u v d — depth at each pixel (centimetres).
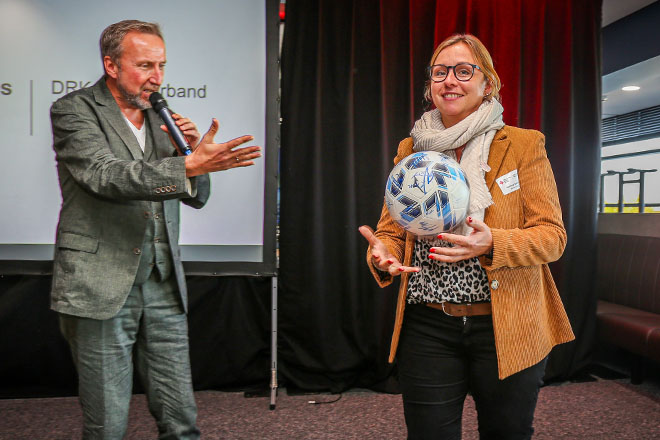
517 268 124
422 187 118
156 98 147
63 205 146
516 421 125
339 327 295
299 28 288
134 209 145
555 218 121
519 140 127
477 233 112
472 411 261
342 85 289
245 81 268
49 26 256
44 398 281
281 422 252
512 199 125
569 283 308
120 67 144
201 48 265
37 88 256
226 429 243
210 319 293
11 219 257
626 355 329
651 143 524
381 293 291
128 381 150
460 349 128
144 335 155
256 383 299
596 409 265
